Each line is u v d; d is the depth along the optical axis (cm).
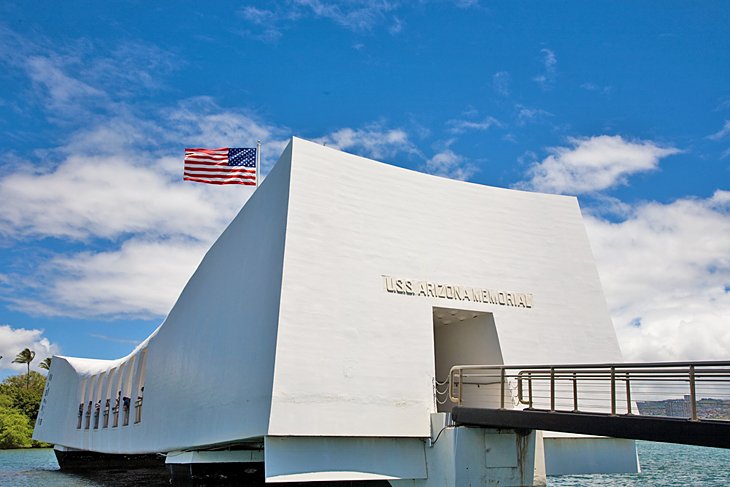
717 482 2447
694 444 1038
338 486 1588
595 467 1850
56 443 4034
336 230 1658
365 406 1559
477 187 1988
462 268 1853
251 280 1761
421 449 1630
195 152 2247
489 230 1955
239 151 2272
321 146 1711
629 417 1155
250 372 1631
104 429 3253
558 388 1884
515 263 1964
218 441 1806
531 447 1577
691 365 1091
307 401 1483
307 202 1631
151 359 2777
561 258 2055
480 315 1902
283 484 1568
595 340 1998
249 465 2041
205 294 2203
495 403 1822
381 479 1547
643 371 1188
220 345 1941
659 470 3130
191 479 2083
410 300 1725
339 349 1563
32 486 3022
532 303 1944
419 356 1681
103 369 3497
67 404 3978
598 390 1938
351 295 1627
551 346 1920
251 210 1883
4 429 7444
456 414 1547
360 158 1777
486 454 1529
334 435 1497
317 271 1591
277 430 1431
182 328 2409
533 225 2048
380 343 1630
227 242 2064
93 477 3603
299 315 1530
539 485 1562
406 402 1620
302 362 1502
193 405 2112
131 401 2917
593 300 2055
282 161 1702
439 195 1898
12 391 8231
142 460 4122
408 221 1802
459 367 1628
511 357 1844
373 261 1697
